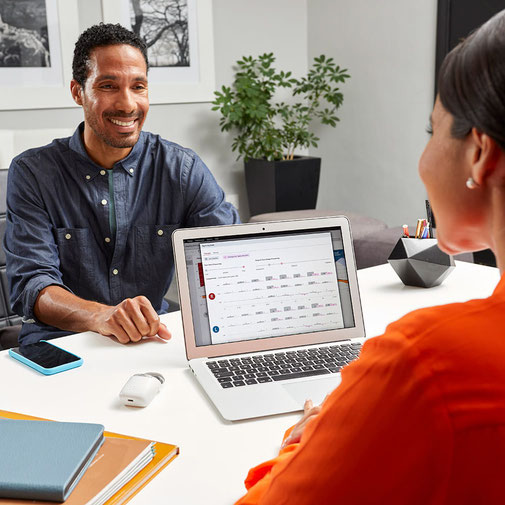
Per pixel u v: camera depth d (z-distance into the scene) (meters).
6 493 0.78
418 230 1.72
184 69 4.28
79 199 1.87
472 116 0.50
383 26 4.31
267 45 4.66
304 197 4.50
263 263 1.31
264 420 1.04
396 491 0.48
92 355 1.32
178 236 1.28
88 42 1.79
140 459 0.88
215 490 0.85
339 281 1.34
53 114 3.87
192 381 1.19
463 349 0.48
